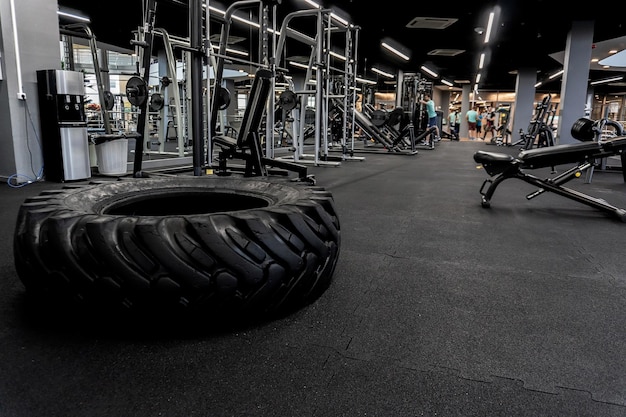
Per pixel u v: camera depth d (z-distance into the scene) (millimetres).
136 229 990
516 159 2756
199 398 794
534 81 12008
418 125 9398
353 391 829
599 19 7129
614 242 2025
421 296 1324
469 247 1904
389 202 3006
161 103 5594
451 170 5184
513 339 1058
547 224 2389
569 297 1339
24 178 3447
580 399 820
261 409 767
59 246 1012
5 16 3240
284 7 7738
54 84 3352
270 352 969
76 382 834
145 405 770
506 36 9625
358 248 1857
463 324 1136
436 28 9016
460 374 899
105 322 1054
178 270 974
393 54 12125
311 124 8367
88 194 1414
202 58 3322
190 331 1061
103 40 8492
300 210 1182
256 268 1043
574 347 1022
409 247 1887
